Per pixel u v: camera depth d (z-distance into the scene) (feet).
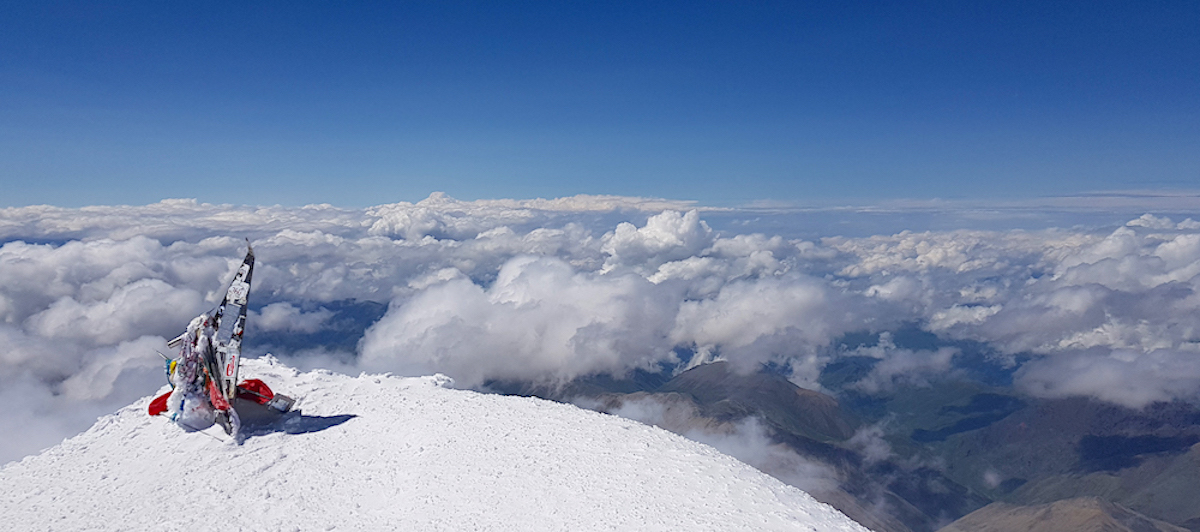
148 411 55.72
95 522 39.29
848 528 35.37
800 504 37.91
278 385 61.21
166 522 38.32
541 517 36.19
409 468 43.93
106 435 53.72
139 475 45.73
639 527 34.55
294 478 43.24
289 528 37.01
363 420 53.11
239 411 52.31
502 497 38.86
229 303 51.52
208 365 50.37
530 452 45.32
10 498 43.80
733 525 34.68
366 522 37.35
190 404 51.19
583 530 34.53
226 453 47.60
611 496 38.34
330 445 48.65
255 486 42.19
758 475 42.19
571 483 40.29
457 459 44.62
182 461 46.96
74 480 45.85
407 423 51.62
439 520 36.78
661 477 41.01
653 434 49.39
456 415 53.01
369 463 45.32
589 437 48.11
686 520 35.24
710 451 46.32
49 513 41.14
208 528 37.37
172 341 53.01
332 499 40.40
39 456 50.75
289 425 52.75
